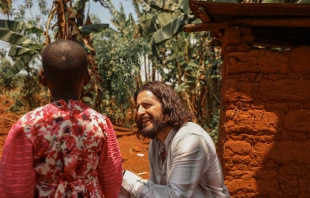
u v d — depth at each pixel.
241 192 4.89
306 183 4.86
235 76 4.93
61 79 1.76
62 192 1.69
